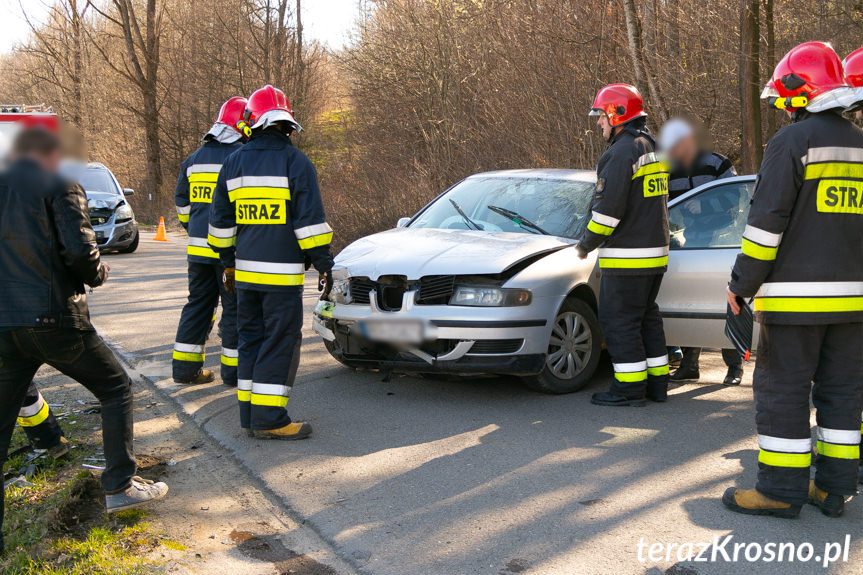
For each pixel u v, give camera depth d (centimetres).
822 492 361
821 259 333
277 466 432
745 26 1004
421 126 1670
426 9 1695
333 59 2153
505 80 1457
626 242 506
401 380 600
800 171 329
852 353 347
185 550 337
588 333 566
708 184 577
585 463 426
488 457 438
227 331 588
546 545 334
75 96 3322
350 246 601
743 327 370
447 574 313
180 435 494
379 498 387
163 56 3198
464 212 648
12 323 317
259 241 457
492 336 505
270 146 457
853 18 1130
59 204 321
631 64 1247
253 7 2658
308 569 322
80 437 480
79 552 328
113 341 754
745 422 494
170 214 2817
